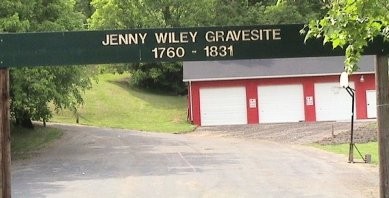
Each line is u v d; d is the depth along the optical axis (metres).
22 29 18.91
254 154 19.02
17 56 6.12
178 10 50.97
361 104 35.41
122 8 50.09
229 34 6.32
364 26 5.78
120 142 24.73
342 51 6.48
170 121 37.72
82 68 23.98
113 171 15.74
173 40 6.27
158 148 21.86
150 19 49.84
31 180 14.45
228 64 37.00
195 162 17.20
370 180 12.86
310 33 5.80
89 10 66.06
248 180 13.32
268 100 36.16
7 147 6.11
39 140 26.11
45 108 21.89
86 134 29.02
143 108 42.50
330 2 6.73
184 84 50.34
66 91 22.16
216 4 50.44
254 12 49.25
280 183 12.76
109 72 52.41
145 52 6.25
